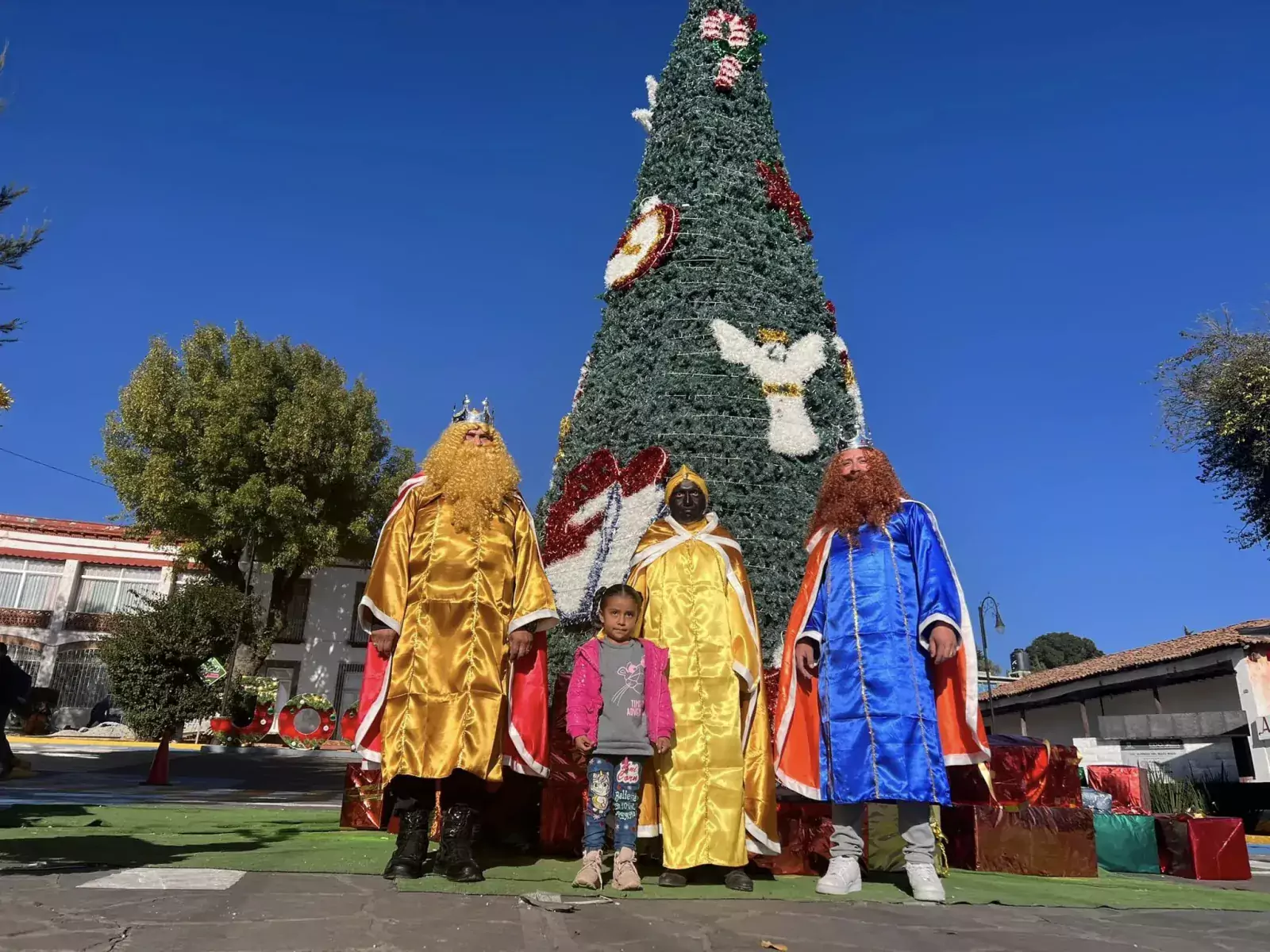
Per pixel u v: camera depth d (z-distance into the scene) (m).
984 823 5.15
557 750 4.97
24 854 4.01
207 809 6.76
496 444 4.52
